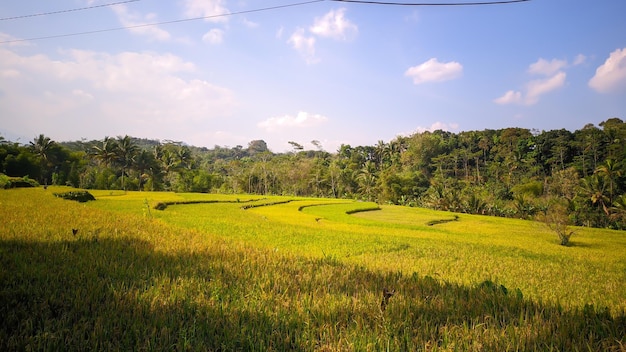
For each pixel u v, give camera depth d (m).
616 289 11.80
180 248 8.87
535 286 11.19
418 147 97.25
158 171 74.00
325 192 84.25
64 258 6.46
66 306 4.06
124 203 31.44
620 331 3.95
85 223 12.31
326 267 7.62
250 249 9.69
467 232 30.64
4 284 4.64
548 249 23.52
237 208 36.84
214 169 109.88
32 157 57.06
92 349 3.11
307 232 21.34
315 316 4.21
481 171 91.19
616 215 44.84
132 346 3.25
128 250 7.94
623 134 69.25
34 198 23.11
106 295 4.51
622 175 51.81
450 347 3.45
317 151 115.00
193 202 41.34
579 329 4.08
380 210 51.12
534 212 49.88
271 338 3.54
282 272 6.73
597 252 23.23
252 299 4.78
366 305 4.71
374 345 3.39
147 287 5.00
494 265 14.59
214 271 6.42
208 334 3.55
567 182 58.69
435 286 6.25
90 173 70.81
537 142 81.75
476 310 4.65
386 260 13.79
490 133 98.62
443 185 75.25
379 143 106.62
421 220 39.84
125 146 67.12
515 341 3.61
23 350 3.06
